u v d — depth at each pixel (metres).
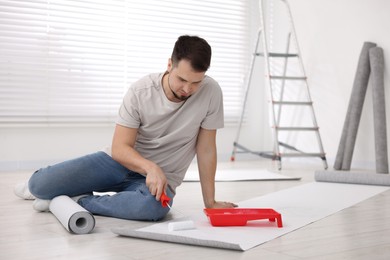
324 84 5.29
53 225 2.25
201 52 2.01
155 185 2.20
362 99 4.82
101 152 2.49
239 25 5.84
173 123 2.36
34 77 4.68
